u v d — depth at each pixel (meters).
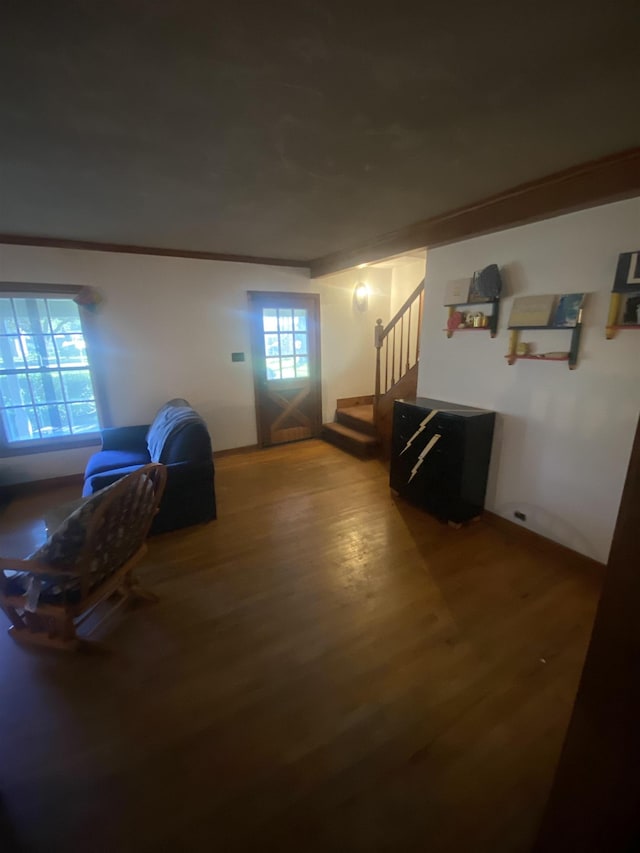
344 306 5.16
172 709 1.57
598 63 1.16
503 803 1.25
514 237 2.54
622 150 1.77
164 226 3.02
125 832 1.18
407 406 3.20
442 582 2.33
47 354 3.65
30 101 1.34
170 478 2.79
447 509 2.95
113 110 1.40
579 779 0.89
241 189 2.22
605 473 2.26
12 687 1.67
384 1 0.92
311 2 0.92
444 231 2.77
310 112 1.43
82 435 3.88
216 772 1.34
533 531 2.70
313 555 2.62
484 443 2.85
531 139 1.66
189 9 0.93
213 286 4.23
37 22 0.96
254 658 1.81
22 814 1.23
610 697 0.80
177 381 4.26
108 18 0.95
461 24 1.00
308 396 5.18
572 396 2.37
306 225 3.02
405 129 1.56
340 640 1.91
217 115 1.45
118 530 1.81
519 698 1.60
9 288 3.34
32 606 1.70
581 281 2.24
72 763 1.37
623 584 0.75
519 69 1.19
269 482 3.87
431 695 1.62
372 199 2.42
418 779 1.31
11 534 2.97
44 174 1.98
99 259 3.65
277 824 1.20
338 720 1.52
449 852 1.13
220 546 2.73
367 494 3.57
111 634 1.95
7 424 3.59
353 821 1.21
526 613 2.07
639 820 0.77
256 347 4.61
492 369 2.84
